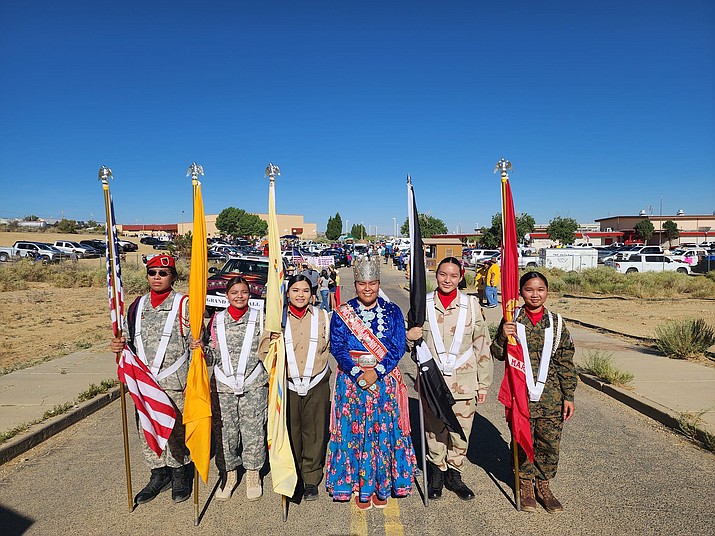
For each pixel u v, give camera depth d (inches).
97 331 525.7
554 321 163.6
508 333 162.9
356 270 164.9
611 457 208.5
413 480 169.2
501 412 271.1
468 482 189.2
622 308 719.1
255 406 174.4
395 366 166.2
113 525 159.2
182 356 173.5
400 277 1444.4
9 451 208.8
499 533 154.4
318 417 175.8
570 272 1273.4
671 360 369.1
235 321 174.9
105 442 229.0
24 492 181.2
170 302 173.0
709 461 204.4
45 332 520.4
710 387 295.9
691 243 2930.6
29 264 1197.7
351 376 163.6
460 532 155.3
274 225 170.1
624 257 1396.4
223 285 512.7
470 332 168.4
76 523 160.4
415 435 235.8
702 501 171.6
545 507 168.1
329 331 175.2
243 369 171.9
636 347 424.5
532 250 2122.3
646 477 189.9
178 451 172.4
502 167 167.9
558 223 2755.9
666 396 277.9
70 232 3257.9
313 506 172.6
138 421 173.2
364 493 164.1
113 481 190.2
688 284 992.9
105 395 283.7
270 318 165.5
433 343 168.9
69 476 194.2
